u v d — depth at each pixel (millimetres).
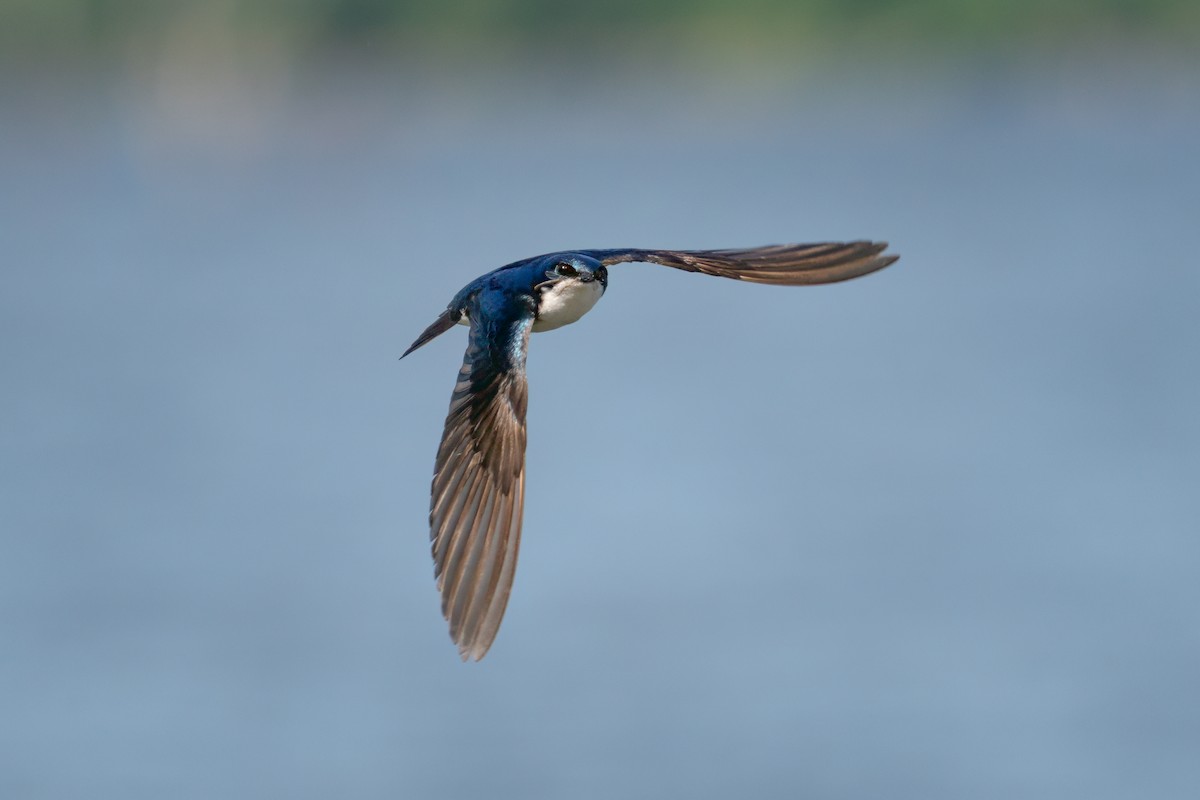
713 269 7695
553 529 27406
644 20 134625
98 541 28016
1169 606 23594
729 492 29703
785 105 132250
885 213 78812
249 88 132250
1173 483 30234
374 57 134125
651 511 28547
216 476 32500
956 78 131125
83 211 94062
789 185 91312
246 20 132750
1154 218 76500
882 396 39438
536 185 95250
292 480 32094
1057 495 29609
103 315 55594
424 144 132750
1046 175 96500
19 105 131125
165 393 41531
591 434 35062
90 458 34281
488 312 7172
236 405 39812
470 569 6441
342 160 121438
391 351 47031
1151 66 129500
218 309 56281
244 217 90312
